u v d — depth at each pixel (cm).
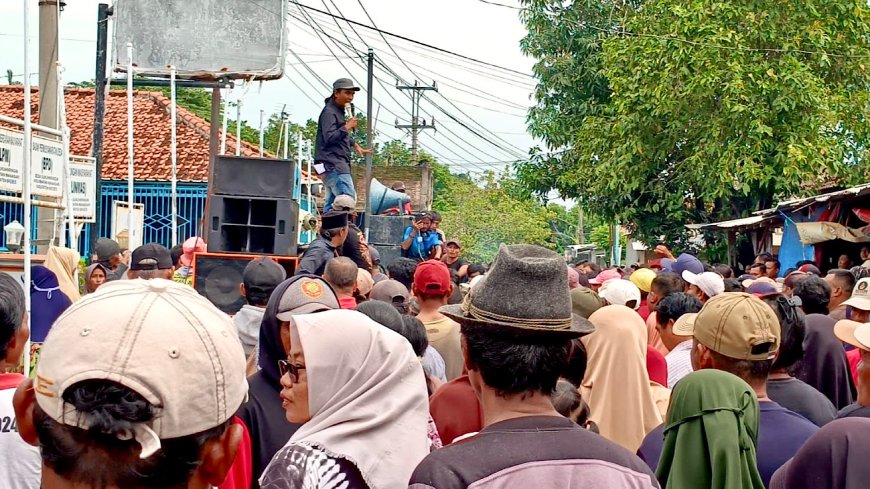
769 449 383
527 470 248
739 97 2127
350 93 1275
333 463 289
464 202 4362
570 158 2744
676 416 357
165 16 1462
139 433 164
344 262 630
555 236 5722
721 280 812
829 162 2116
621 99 2358
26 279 670
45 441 168
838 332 441
